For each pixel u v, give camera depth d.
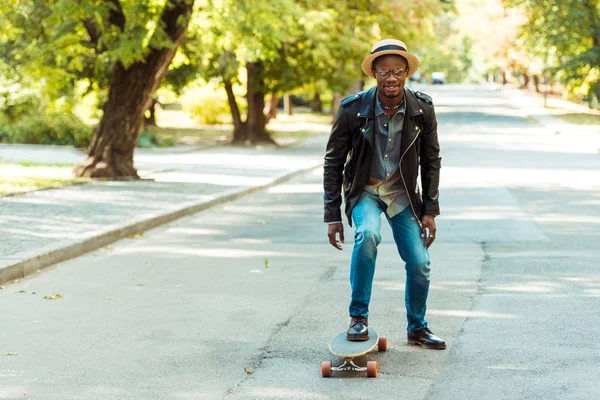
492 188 19.53
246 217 15.97
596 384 6.01
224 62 34.84
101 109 40.62
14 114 33.41
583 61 44.62
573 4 45.88
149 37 20.66
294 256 11.75
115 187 19.86
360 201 6.69
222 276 10.34
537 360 6.61
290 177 24.02
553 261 10.83
